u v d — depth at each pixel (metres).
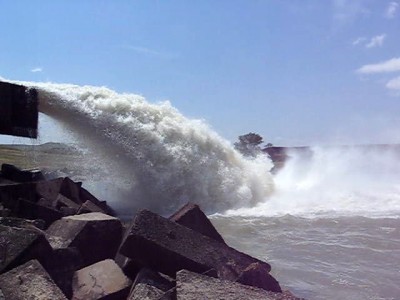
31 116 13.66
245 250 11.44
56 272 6.47
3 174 13.20
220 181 19.33
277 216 16.33
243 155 21.67
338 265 10.04
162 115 19.66
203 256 6.87
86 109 18.00
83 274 6.57
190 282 5.65
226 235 13.25
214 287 5.61
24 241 6.43
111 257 7.78
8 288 5.73
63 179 12.20
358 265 10.03
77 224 7.75
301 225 14.69
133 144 18.44
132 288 6.12
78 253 6.91
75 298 6.17
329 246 11.78
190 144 19.44
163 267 6.70
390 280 8.93
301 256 10.81
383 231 13.67
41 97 16.92
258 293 5.60
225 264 6.92
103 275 6.50
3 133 13.02
